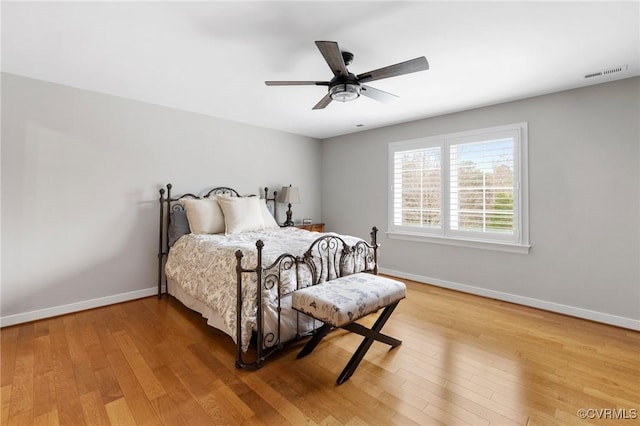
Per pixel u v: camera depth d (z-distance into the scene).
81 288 2.96
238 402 1.65
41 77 2.65
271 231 3.55
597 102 2.71
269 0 1.60
